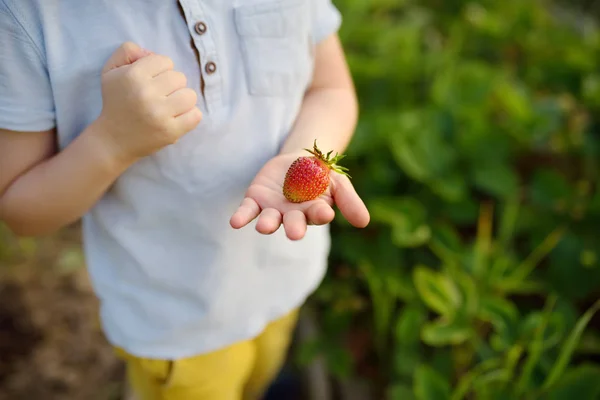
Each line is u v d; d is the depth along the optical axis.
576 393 0.75
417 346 0.93
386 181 1.12
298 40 0.59
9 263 1.23
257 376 0.84
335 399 1.03
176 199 0.58
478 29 1.47
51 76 0.51
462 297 0.86
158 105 0.50
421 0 1.67
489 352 0.87
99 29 0.51
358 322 1.07
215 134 0.56
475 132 1.10
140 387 0.75
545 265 1.10
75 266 1.24
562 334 0.84
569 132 1.25
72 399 1.02
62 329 1.12
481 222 1.11
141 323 0.65
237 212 0.49
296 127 0.62
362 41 1.35
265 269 0.66
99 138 0.51
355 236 1.09
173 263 0.62
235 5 0.54
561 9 1.79
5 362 1.05
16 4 0.48
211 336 0.66
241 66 0.56
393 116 1.14
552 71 1.33
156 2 0.52
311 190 0.49
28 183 0.54
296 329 1.10
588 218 1.06
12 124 0.52
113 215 0.60
